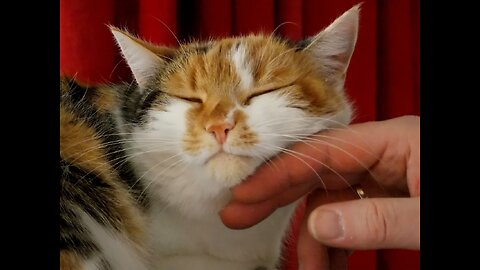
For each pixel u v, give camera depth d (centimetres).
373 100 46
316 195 28
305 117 27
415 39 50
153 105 28
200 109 26
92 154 26
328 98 28
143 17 39
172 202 28
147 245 27
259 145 25
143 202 28
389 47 49
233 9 44
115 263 24
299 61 29
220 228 28
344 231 20
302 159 25
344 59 29
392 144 24
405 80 49
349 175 26
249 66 27
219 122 25
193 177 27
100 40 37
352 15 28
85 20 37
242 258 30
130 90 31
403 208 20
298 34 44
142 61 30
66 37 36
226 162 25
